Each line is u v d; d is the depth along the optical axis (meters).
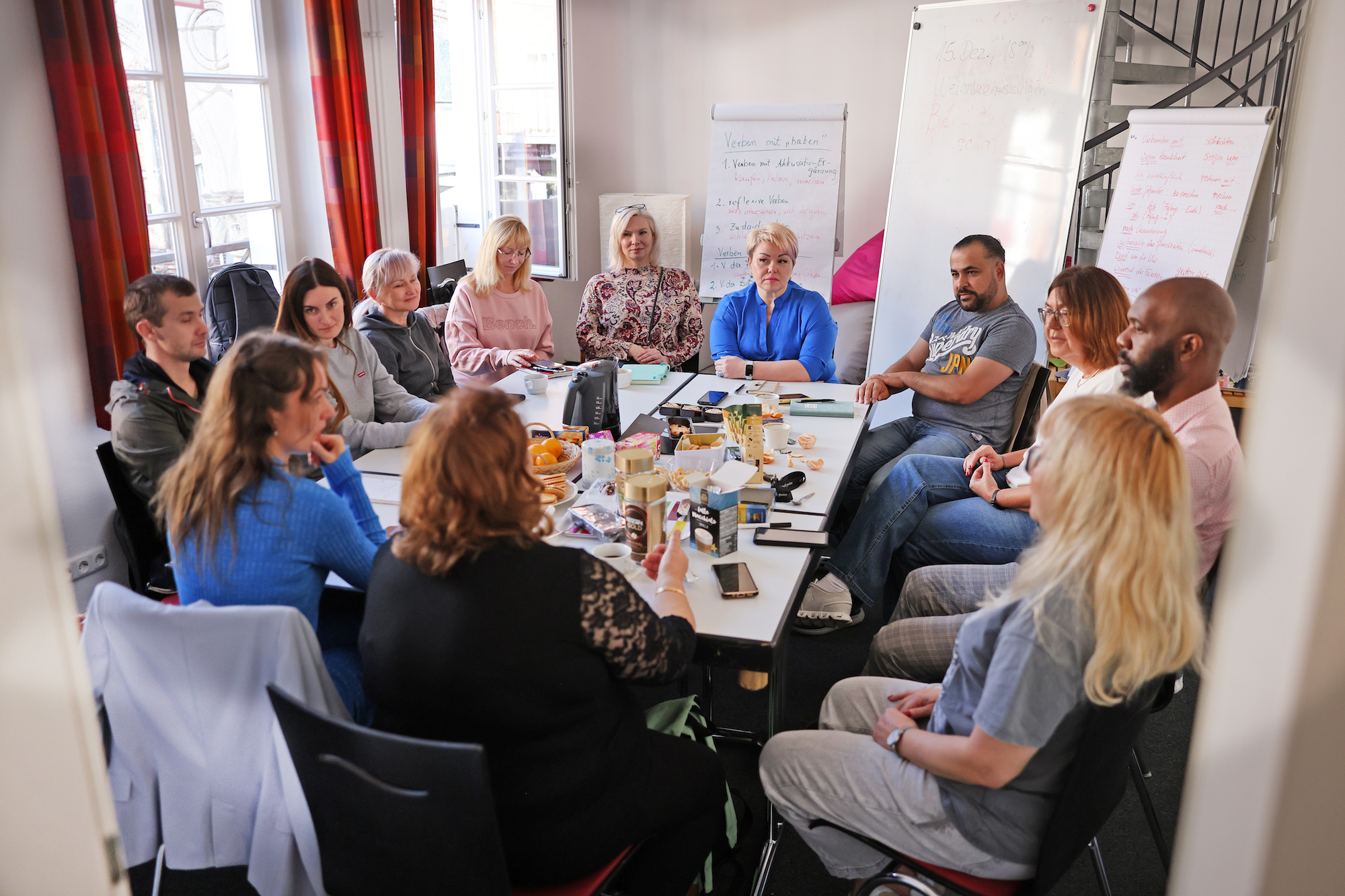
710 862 1.75
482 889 1.21
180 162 3.43
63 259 2.67
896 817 1.41
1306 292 0.52
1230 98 4.48
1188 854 0.64
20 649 0.65
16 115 2.51
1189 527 1.19
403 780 1.17
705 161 5.68
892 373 3.05
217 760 1.45
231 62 3.67
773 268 3.47
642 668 1.35
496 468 1.23
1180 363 1.85
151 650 1.42
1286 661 0.55
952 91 4.33
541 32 5.24
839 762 1.47
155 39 3.28
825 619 2.67
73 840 0.71
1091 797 1.27
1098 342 2.36
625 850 1.41
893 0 5.09
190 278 3.55
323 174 3.96
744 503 2.04
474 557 1.24
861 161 5.43
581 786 1.32
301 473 1.68
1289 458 0.54
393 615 1.27
